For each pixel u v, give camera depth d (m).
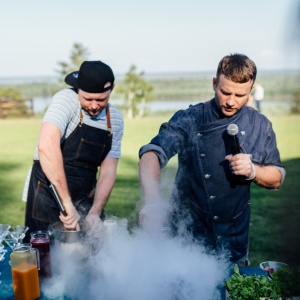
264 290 1.38
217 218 1.90
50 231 1.82
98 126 2.39
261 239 3.97
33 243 1.65
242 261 1.97
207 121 1.89
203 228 1.91
